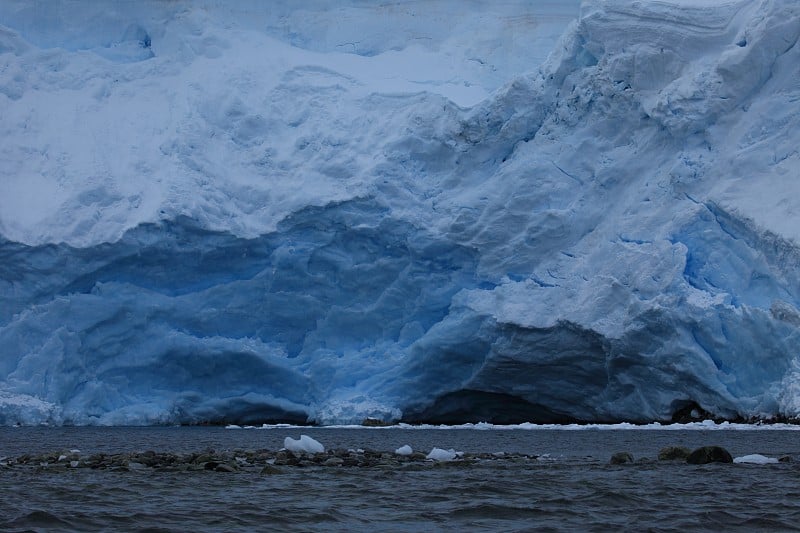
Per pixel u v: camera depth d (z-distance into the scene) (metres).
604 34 59.12
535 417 61.03
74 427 57.28
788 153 54.56
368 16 72.75
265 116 66.00
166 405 59.88
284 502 22.20
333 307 61.28
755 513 20.72
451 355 59.12
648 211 56.97
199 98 66.81
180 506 21.58
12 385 57.62
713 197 54.66
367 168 62.03
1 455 36.19
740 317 50.91
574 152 59.88
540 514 20.81
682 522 19.86
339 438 45.97
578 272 57.56
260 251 61.31
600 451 36.81
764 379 50.75
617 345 54.06
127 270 60.03
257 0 72.62
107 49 70.94
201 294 60.81
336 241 61.38
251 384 60.94
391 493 23.58
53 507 21.39
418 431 52.91
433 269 60.47
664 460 31.73
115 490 24.05
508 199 59.72
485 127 61.28
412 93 64.81
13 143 63.84
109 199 61.03
